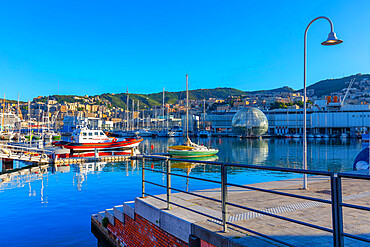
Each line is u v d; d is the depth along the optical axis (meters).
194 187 21.48
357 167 14.81
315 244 4.93
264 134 159.12
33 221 14.19
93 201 18.03
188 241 6.30
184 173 30.16
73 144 55.16
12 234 12.47
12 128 120.06
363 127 150.12
